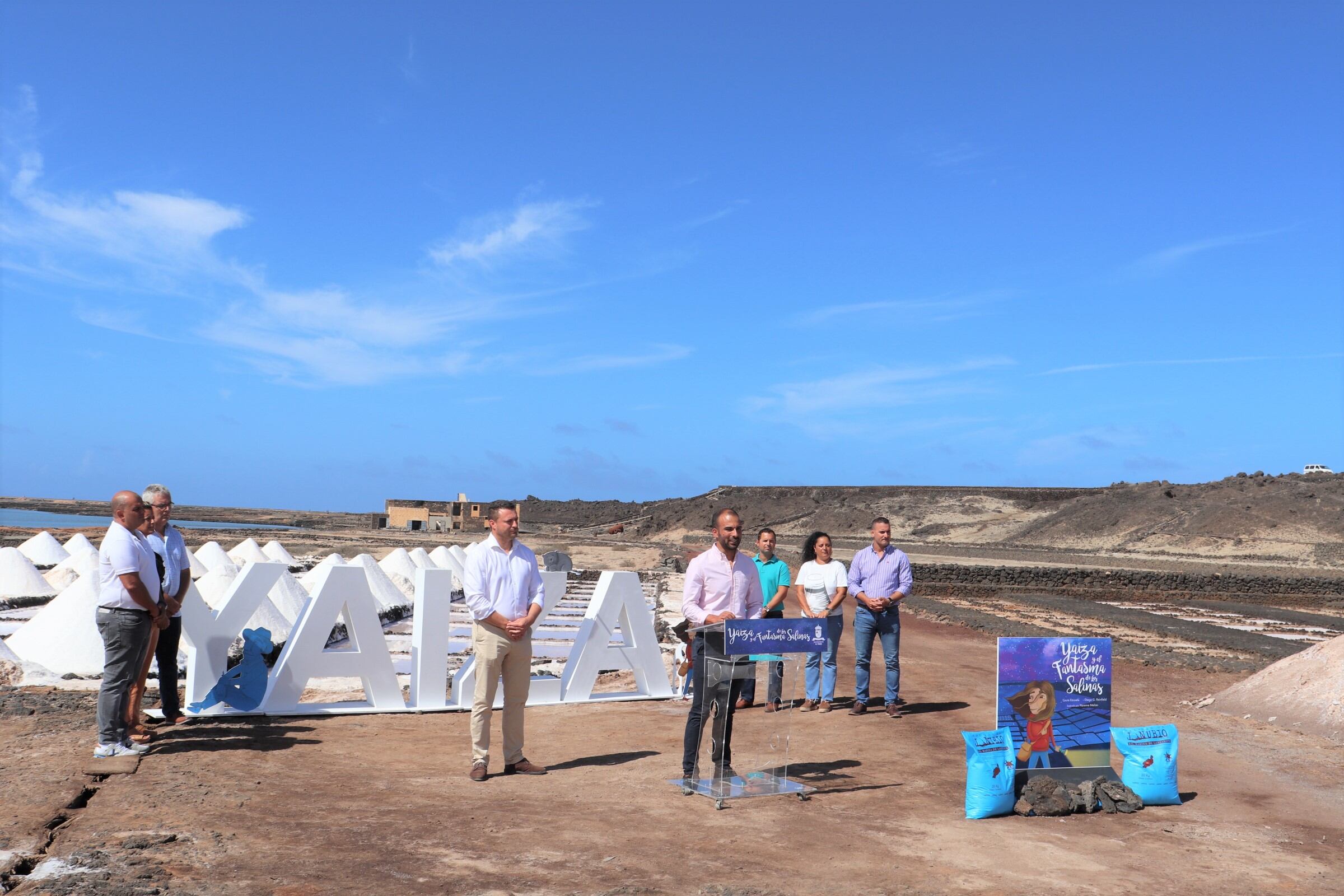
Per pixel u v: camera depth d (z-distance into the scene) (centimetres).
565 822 580
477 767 688
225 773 668
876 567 999
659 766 745
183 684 1104
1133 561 5100
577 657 1066
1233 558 5456
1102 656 689
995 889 489
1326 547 5425
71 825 530
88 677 1112
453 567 2725
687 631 716
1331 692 1004
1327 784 774
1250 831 623
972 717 1006
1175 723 1024
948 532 7650
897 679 995
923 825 605
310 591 1798
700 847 541
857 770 752
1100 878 515
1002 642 660
